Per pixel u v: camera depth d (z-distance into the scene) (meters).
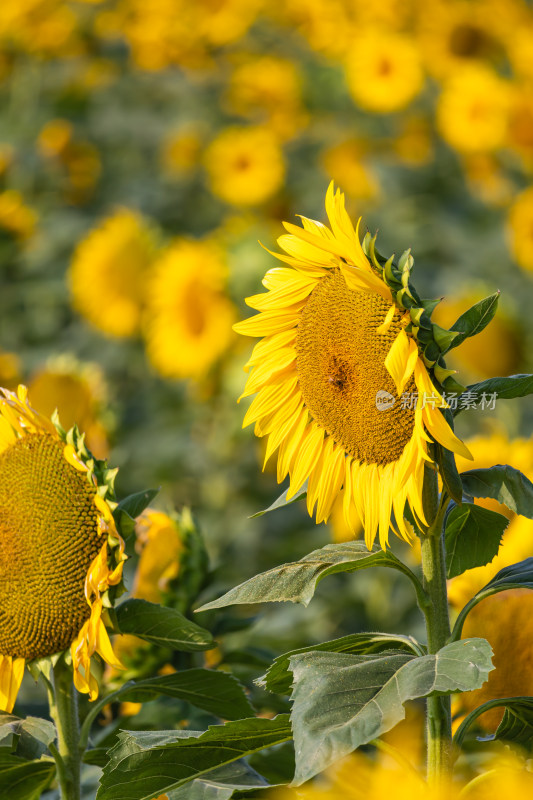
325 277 1.88
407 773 1.77
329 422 1.87
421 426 1.78
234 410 3.82
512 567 1.85
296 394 1.90
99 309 4.57
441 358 1.80
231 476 3.98
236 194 5.26
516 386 1.79
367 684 1.74
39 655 1.92
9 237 5.39
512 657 1.97
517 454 2.26
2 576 1.91
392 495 1.83
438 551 1.83
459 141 5.06
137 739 1.83
